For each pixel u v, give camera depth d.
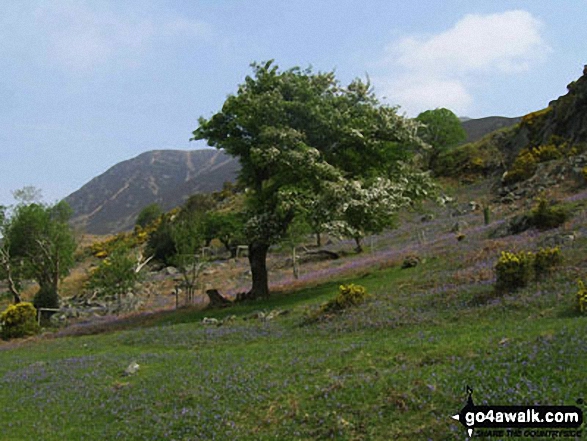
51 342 33.31
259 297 35.53
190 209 108.31
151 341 26.80
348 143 35.31
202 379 16.36
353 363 15.13
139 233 114.94
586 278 20.12
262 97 34.28
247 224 34.84
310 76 37.16
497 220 47.81
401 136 35.75
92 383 18.92
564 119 71.19
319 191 33.81
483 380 11.52
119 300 50.25
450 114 90.69
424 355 14.46
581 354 11.74
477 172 84.00
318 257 57.06
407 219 68.56
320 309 25.41
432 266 31.47
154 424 13.20
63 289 70.25
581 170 49.59
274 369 16.12
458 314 19.88
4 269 55.22
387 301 24.45
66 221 61.00
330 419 11.38
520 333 14.86
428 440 9.65
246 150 36.19
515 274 21.20
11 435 14.27
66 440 13.24
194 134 37.59
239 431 11.80
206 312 34.41
